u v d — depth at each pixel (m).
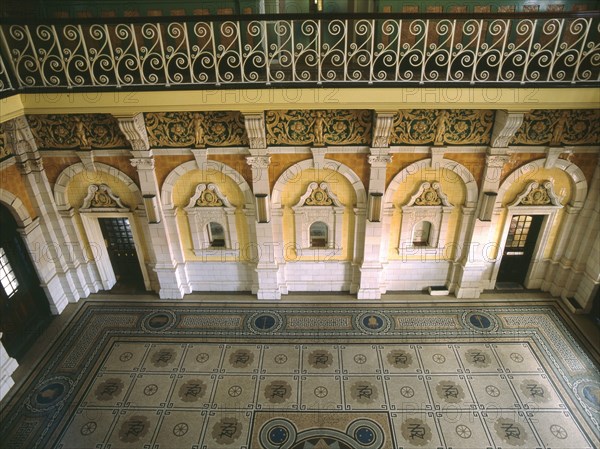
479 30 7.03
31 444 7.53
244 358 9.13
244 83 7.50
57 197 9.70
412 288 10.97
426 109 8.40
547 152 8.86
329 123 8.65
